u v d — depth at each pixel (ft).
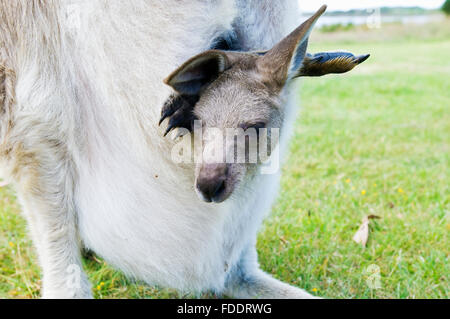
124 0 1.72
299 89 1.98
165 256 1.97
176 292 2.28
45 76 1.82
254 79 1.75
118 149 1.86
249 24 1.85
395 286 2.30
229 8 1.74
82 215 1.96
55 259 1.94
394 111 5.32
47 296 1.94
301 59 1.76
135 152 1.85
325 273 2.38
